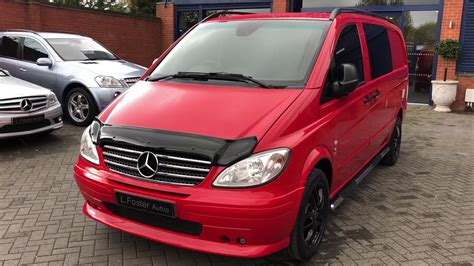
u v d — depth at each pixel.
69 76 7.92
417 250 3.62
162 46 15.81
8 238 3.67
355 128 4.18
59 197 4.59
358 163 4.52
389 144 5.92
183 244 2.94
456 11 11.34
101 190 3.17
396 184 5.37
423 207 4.60
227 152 2.84
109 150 3.22
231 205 2.74
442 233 3.97
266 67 3.70
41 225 3.92
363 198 4.85
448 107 11.52
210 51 4.13
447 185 5.36
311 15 4.27
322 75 3.54
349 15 4.44
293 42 3.89
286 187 2.90
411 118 10.45
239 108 3.17
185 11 15.24
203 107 3.23
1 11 11.17
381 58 5.15
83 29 13.12
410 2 12.07
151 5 19.19
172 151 2.91
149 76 4.12
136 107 3.42
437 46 11.48
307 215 3.30
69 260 3.34
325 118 3.47
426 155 6.87
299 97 3.30
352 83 3.62
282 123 3.04
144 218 3.12
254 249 2.87
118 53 14.30
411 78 12.40
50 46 8.43
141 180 3.02
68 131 7.64
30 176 5.24
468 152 7.11
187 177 2.88
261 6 13.83
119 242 3.63
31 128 6.37
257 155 2.84
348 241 3.76
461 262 3.45
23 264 3.28
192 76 3.80
